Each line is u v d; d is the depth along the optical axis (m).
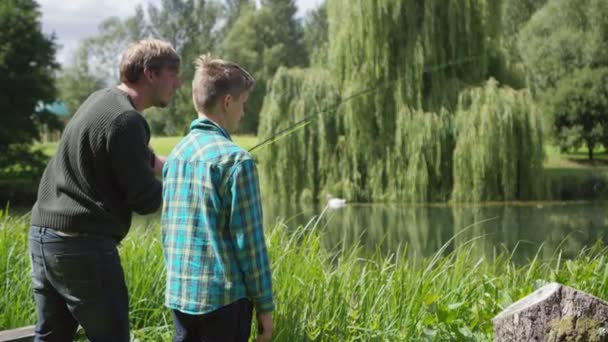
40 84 31.97
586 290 4.27
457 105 18.11
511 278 4.73
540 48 31.81
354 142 18.64
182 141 2.51
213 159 2.36
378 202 18.50
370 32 18.44
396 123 18.28
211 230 2.35
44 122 33.06
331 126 19.19
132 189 2.52
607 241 11.88
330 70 19.41
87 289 2.55
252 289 2.36
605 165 29.45
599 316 2.53
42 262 2.60
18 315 4.05
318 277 3.95
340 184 18.88
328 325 3.56
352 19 18.73
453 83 18.36
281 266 3.83
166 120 49.12
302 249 4.12
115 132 2.49
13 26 31.94
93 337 2.61
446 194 18.27
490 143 17.67
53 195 2.58
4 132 30.73
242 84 2.50
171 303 2.43
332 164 19.06
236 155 2.35
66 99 59.56
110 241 2.58
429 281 4.30
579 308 2.53
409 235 13.99
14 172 31.25
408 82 18.28
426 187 18.02
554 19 33.06
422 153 18.02
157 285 4.16
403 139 18.19
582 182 19.83
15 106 31.44
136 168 2.51
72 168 2.54
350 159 18.97
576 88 29.95
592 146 30.33
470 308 3.92
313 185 19.30
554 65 31.45
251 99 45.03
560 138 30.53
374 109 18.64
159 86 2.70
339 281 4.00
